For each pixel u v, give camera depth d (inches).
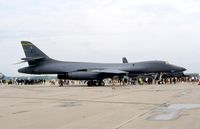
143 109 764.0
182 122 533.6
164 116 621.9
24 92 1707.7
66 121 562.9
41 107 845.8
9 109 792.9
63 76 3024.1
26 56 3038.9
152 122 537.3
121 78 3410.4
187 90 1716.3
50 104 941.8
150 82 3587.6
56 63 3029.0
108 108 799.7
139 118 593.6
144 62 3127.5
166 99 1073.5
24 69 3053.6
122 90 1844.2
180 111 708.7
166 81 3841.0
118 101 1016.9
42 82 5300.2
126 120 565.0
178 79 4431.6
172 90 1739.7
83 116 634.8
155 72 3112.7
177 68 3149.6
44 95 1403.8
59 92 1676.9
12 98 1217.4
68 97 1248.8
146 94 1387.8
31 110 765.9
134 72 3085.6
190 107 796.6
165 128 470.0
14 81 4995.1
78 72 2810.0
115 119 581.0
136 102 970.1
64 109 785.6
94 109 777.6
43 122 552.4
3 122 555.5
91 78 2795.3
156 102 959.0
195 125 495.8
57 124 526.6
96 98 1171.3
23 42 3036.4
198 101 974.4
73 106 868.6
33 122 553.6
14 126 507.5
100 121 555.8
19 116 643.5
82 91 1761.8
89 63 3053.6
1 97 1278.3
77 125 511.2
